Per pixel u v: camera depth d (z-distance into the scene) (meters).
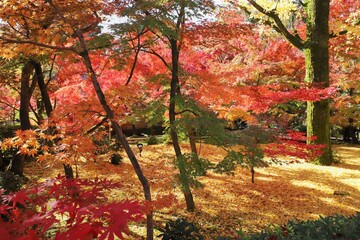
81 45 6.11
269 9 14.34
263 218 9.17
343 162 15.73
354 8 15.66
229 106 11.02
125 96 6.05
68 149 5.63
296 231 4.02
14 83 11.12
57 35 6.14
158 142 19.20
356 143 25.22
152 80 8.26
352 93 21.75
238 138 8.82
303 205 10.19
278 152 10.95
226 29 7.99
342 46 16.17
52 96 10.84
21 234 2.37
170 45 8.55
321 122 15.00
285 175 13.27
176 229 6.30
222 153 16.66
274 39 17.09
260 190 11.45
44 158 5.52
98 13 7.59
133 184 11.23
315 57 14.94
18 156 11.20
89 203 2.79
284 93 10.55
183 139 16.05
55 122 5.93
